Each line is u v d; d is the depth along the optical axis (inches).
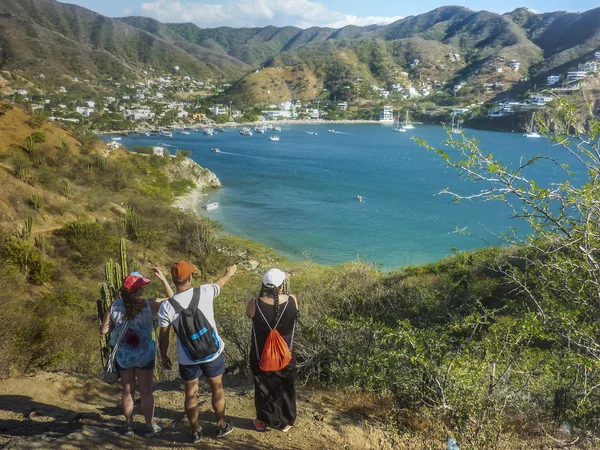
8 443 149.6
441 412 186.7
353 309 388.5
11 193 1524.4
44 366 312.3
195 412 158.7
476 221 2422.5
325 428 178.2
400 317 398.3
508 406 196.2
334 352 252.5
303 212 2559.1
